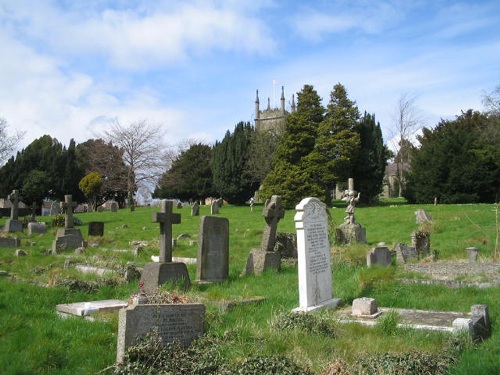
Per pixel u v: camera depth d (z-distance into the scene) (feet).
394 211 114.62
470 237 68.69
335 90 177.88
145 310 20.77
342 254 51.72
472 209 107.04
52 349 21.49
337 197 220.84
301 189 155.63
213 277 43.04
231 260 57.41
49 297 32.68
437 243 67.00
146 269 38.52
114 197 237.04
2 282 36.81
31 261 54.54
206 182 215.72
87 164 228.43
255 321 27.30
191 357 20.06
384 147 177.88
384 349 21.22
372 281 38.01
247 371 18.29
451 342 22.29
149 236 90.07
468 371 18.83
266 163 179.73
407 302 32.94
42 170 205.36
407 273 43.19
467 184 143.02
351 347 21.56
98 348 22.41
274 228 49.24
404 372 18.33
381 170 172.55
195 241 75.92
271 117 288.92
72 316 28.25
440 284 38.17
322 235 32.35
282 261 52.65
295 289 37.88
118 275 42.47
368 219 102.89
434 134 204.74
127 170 214.48
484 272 43.57
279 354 20.39
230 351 21.06
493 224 79.41
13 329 25.09
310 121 169.99
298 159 164.86
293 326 24.29
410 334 23.91
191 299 29.89
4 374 18.93
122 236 90.02
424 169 151.84
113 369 19.76
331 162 161.68
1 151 164.45
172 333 21.49
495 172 144.25
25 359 20.31
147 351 19.77
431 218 90.58
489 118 196.34
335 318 27.20
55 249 67.15
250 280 43.29
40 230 99.04
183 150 253.03
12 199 104.47
